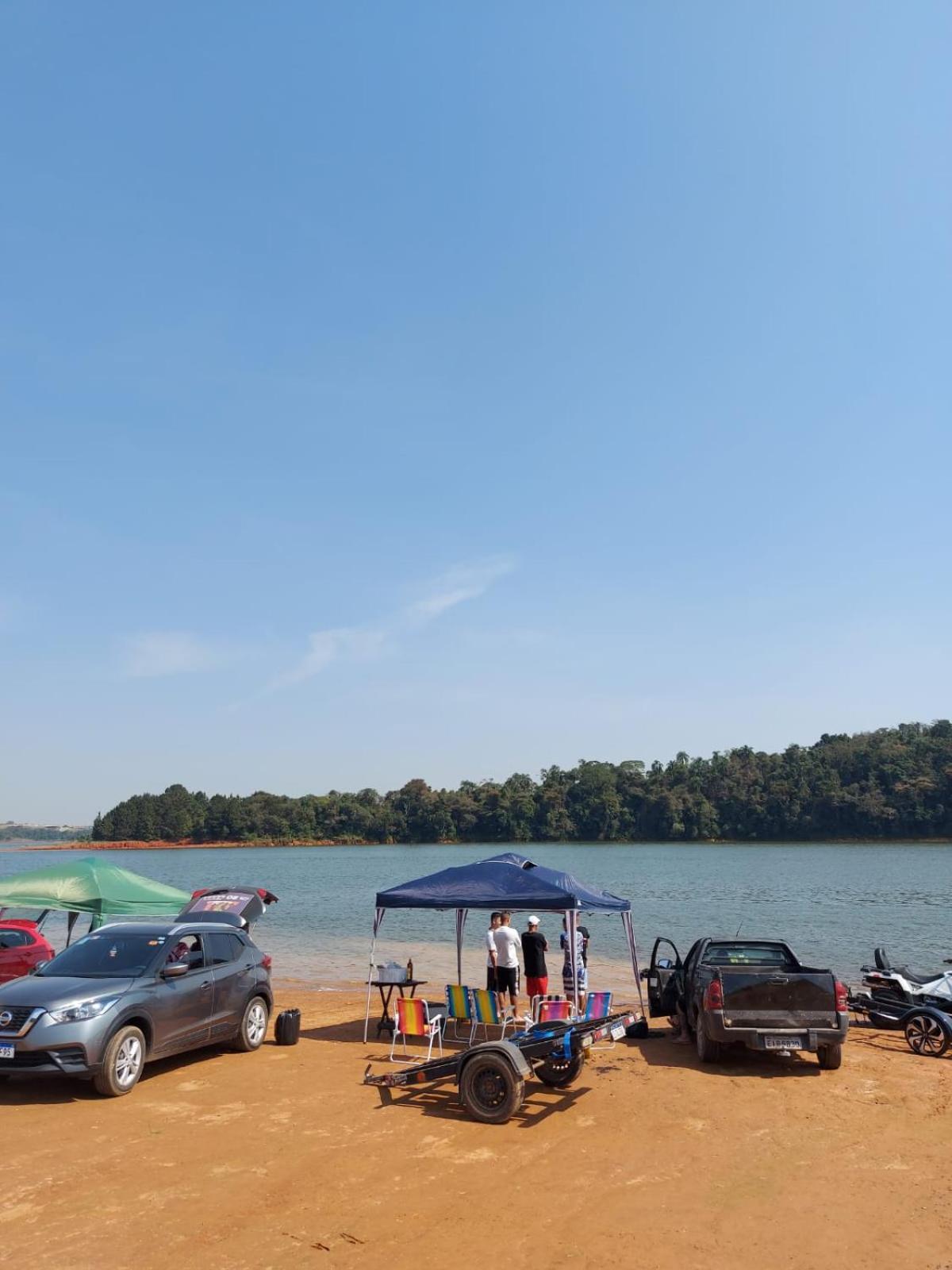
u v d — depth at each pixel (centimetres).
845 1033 1094
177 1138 827
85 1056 948
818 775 15375
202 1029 1128
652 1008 1388
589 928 3766
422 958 2745
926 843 14400
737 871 8394
